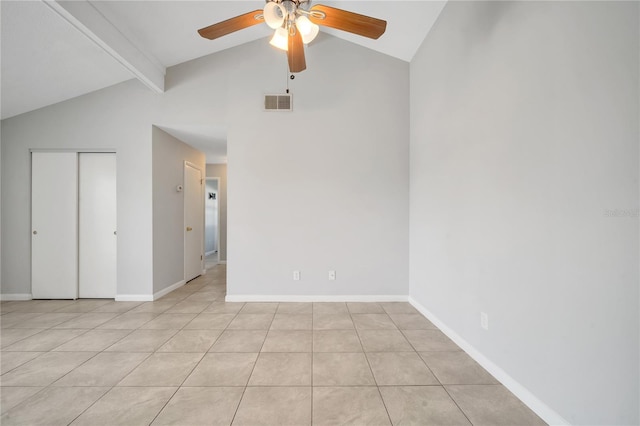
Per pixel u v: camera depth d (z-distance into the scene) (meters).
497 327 1.81
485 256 1.93
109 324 2.71
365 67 3.42
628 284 1.08
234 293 3.39
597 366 1.19
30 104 3.32
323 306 3.22
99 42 2.46
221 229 6.50
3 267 3.48
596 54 1.19
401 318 2.86
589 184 1.22
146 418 1.46
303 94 3.41
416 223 3.19
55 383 1.76
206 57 3.43
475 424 1.42
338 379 1.80
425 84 2.94
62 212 3.51
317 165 3.39
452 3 2.37
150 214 3.46
